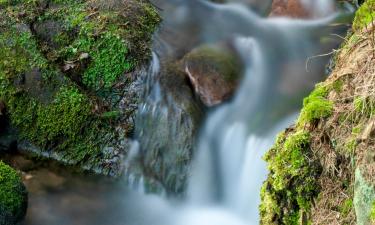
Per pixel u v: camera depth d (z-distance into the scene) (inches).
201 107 118.2
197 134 116.6
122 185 118.6
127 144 119.5
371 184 92.0
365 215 92.4
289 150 98.9
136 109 119.9
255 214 111.1
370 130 94.7
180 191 116.4
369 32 101.9
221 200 114.3
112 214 114.6
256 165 112.3
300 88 116.2
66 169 120.0
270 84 117.8
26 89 121.7
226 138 115.6
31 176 118.6
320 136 98.3
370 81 97.0
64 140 120.8
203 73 118.9
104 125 120.0
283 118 114.2
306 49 120.1
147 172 118.2
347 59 103.7
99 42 121.9
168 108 117.7
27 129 121.8
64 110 120.6
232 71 119.2
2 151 121.9
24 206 111.4
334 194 96.8
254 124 115.0
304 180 98.0
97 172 119.6
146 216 114.5
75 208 115.0
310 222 97.3
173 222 113.7
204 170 115.6
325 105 99.1
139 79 120.3
